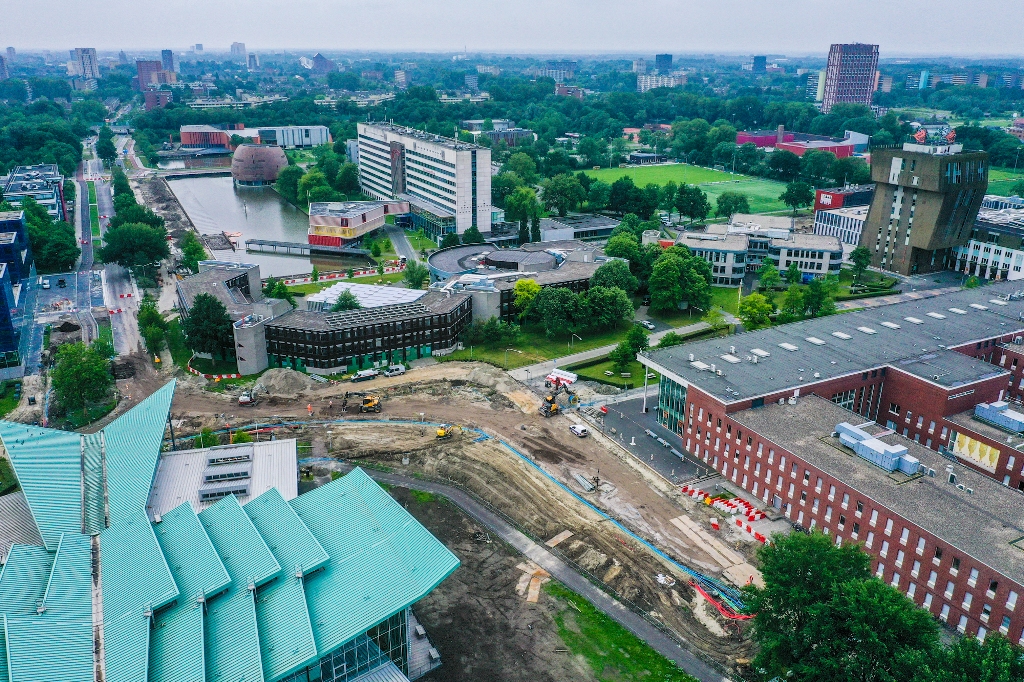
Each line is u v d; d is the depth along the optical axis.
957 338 159.00
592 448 141.50
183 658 76.25
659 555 111.19
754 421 126.69
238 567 89.31
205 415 154.62
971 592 93.50
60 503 104.75
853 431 118.62
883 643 76.19
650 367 148.50
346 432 147.38
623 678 90.06
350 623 80.50
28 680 73.19
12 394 164.12
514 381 169.50
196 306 178.75
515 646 94.62
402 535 93.62
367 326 176.25
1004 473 124.12
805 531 116.12
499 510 122.06
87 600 86.44
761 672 87.06
